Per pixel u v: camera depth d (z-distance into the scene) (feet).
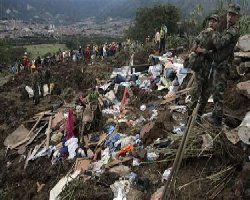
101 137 38.09
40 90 64.28
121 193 26.61
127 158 30.73
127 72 54.39
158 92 44.39
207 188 23.08
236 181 22.22
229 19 22.63
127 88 47.57
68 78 70.49
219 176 23.39
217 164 24.38
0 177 39.47
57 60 98.73
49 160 39.04
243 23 43.16
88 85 65.26
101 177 29.40
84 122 40.29
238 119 26.76
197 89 25.13
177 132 30.94
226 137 24.50
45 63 92.73
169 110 36.09
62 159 37.09
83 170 32.22
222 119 26.09
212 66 23.94
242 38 34.45
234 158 23.70
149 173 27.55
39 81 63.98
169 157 27.07
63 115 47.16
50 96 64.85
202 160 25.03
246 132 22.71
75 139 38.42
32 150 42.91
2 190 36.73
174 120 33.78
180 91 39.99
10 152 44.83
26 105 62.34
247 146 23.27
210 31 23.15
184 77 42.57
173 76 45.39
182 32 78.84
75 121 41.50
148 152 29.81
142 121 38.01
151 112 39.52
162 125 32.53
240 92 29.35
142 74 51.47
